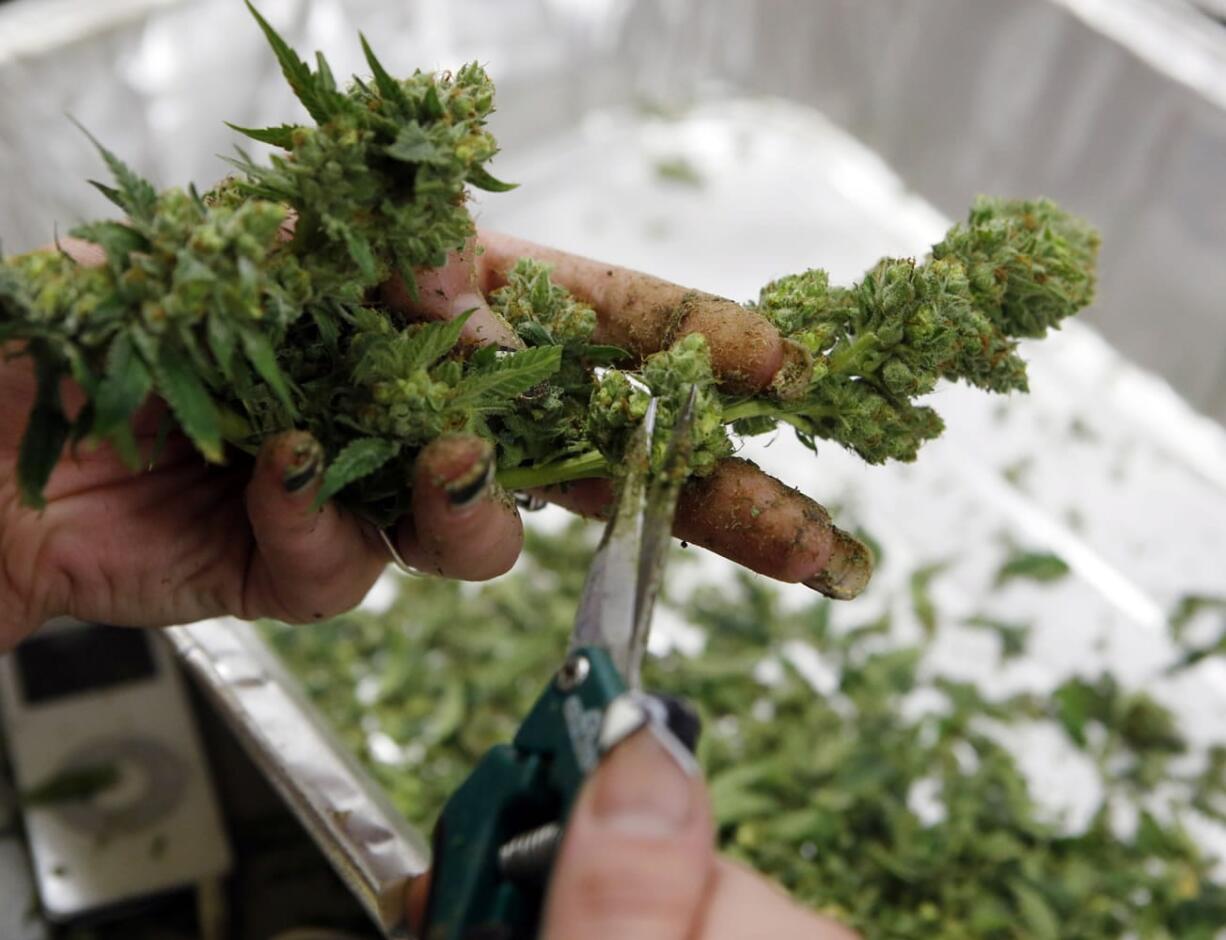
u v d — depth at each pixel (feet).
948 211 2.53
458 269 1.01
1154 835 1.76
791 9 2.56
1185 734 1.93
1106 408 2.32
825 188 2.63
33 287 0.83
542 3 2.44
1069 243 1.10
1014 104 2.28
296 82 0.90
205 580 1.17
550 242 2.52
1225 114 1.96
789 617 2.01
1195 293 2.16
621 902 0.83
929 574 2.08
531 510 1.19
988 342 1.01
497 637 1.96
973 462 2.27
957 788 1.80
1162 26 2.06
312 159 0.89
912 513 2.20
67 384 1.09
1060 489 2.22
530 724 0.92
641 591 0.91
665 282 1.08
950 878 1.70
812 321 1.04
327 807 1.31
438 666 1.94
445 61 2.41
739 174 2.65
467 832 0.91
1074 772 1.88
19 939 1.72
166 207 0.84
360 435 0.96
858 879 1.70
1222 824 1.83
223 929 1.73
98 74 2.07
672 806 0.85
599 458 1.01
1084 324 2.38
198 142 2.22
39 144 2.06
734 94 2.74
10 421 1.10
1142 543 2.15
